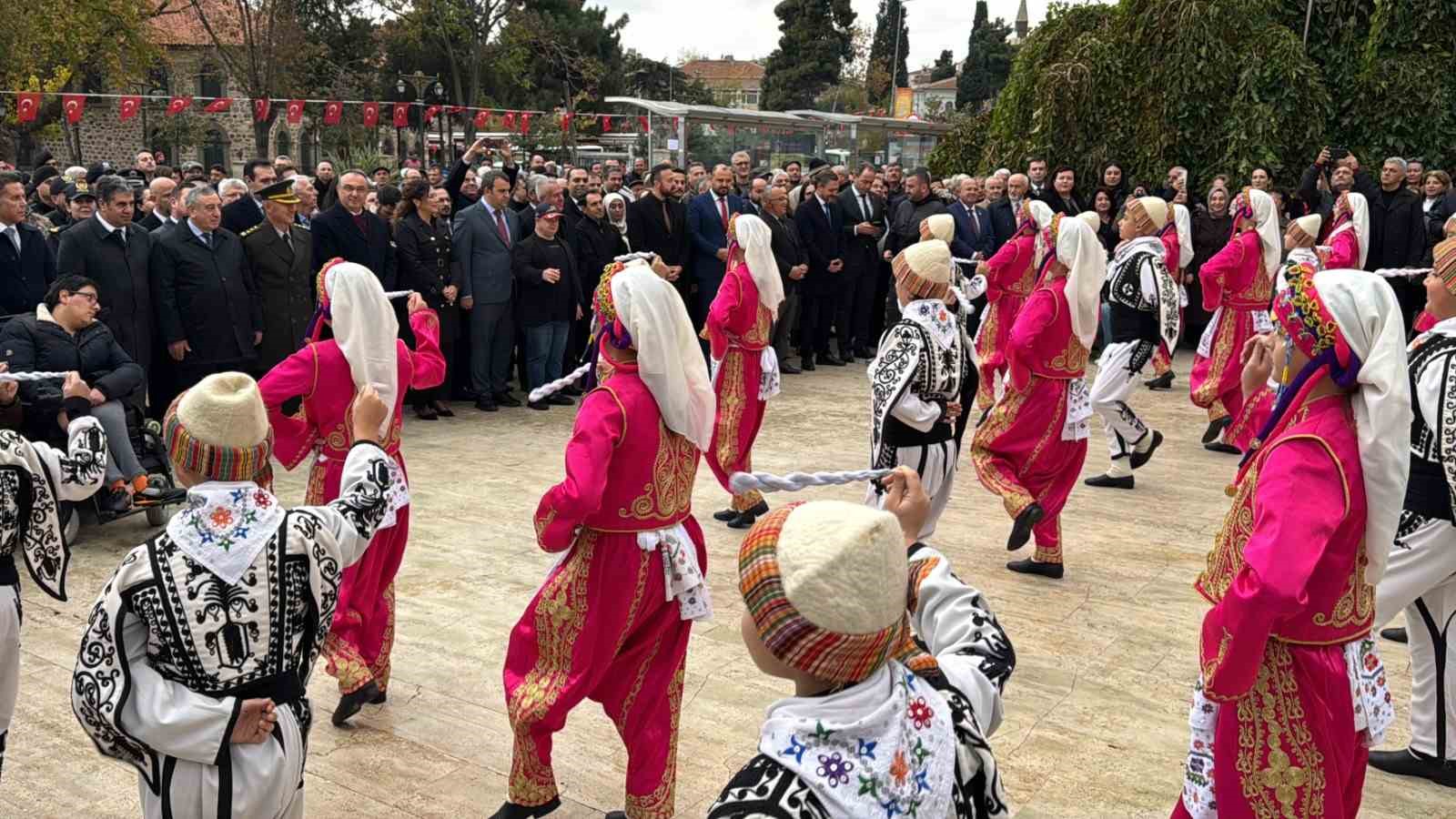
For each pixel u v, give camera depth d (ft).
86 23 106.52
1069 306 19.11
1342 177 40.63
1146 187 48.96
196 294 26.91
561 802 13.10
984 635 6.84
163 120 124.06
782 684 16.10
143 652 8.89
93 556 20.99
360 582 14.61
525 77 135.85
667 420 11.60
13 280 25.52
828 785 5.50
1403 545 13.17
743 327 23.02
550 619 11.85
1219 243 43.14
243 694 8.95
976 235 41.39
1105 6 53.06
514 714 11.96
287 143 130.82
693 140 76.18
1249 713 10.03
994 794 6.14
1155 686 16.20
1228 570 10.29
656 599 11.86
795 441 30.58
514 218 33.86
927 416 17.35
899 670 5.93
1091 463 28.96
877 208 42.63
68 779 13.46
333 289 14.39
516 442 29.86
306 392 14.26
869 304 43.09
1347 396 9.67
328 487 14.70
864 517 5.65
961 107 217.36
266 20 116.78
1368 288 9.33
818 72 178.70
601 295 11.53
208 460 9.00
